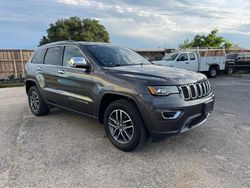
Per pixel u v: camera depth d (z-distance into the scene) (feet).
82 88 12.94
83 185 8.59
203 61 50.65
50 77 15.57
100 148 11.78
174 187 8.41
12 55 55.83
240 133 13.66
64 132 14.19
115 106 11.30
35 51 18.47
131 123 10.82
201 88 11.41
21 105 22.52
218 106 20.99
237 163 10.03
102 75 11.82
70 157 10.82
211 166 9.82
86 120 16.57
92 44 14.38
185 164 10.03
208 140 12.60
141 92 10.10
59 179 8.99
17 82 50.90
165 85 10.07
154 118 9.89
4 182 8.77
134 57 15.25
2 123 16.24
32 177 9.12
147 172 9.45
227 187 8.33
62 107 15.25
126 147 11.14
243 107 20.53
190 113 10.44
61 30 107.14
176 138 12.85
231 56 63.98
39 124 15.83
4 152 11.39
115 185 8.59
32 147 11.99
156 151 11.30
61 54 15.10
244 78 49.65
